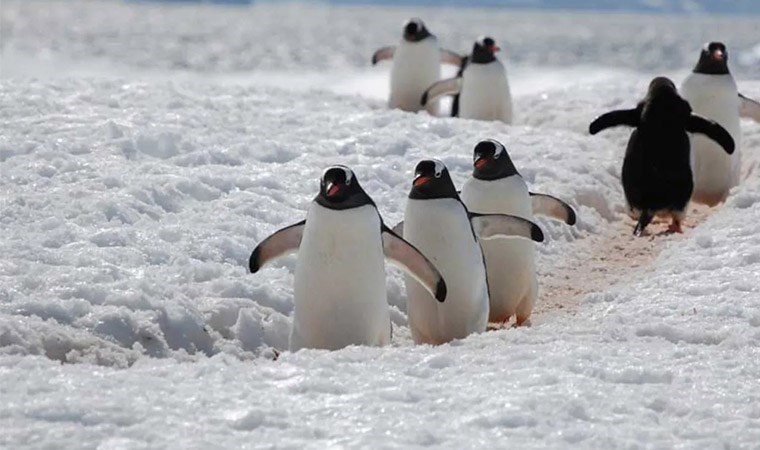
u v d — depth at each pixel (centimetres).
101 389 1908
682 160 3872
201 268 2839
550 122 5266
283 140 4100
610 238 3747
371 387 1970
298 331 2555
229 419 1784
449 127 4469
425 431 1747
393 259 2502
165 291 2669
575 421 1838
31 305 2484
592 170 4150
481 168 2956
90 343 2423
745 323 2553
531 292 2992
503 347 2302
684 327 2519
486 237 2775
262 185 3522
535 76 10056
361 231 2448
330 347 2528
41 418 1758
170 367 2083
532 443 1727
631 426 1825
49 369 2031
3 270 2667
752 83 5566
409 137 4244
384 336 2573
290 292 2830
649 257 3512
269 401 1880
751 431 1825
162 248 2927
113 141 3762
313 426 1766
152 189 3297
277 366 2106
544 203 3091
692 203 4431
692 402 1966
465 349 2298
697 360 2239
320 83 11125
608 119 4012
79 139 3766
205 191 3394
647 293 2914
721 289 2867
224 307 2689
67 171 3466
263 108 4631
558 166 4100
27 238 2895
